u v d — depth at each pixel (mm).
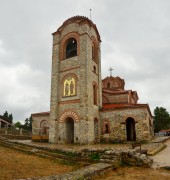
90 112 28547
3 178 10070
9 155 16250
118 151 14211
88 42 30781
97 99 31875
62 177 8883
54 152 17500
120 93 40438
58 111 30547
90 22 32594
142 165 13492
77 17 32719
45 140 31578
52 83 31844
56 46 33219
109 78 48719
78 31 31484
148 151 18953
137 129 28328
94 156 14750
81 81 29125
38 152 17703
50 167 13289
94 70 32688
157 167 13312
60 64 32312
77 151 16125
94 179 10227
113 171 12164
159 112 73750
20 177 10477
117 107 30375
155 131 72375
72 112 29000
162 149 22906
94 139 28938
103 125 30891
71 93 29906
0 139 24156
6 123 64062
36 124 39094
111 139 29672
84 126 27188
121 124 29578
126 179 10500
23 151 18312
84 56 29797
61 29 33656
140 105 28859
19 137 36344
